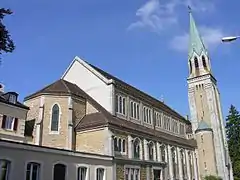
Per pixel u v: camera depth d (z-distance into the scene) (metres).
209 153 70.75
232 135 88.00
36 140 39.88
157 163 49.22
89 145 40.72
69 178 31.11
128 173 41.16
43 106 42.19
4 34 19.16
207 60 84.00
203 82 81.06
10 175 25.48
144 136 48.53
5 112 36.66
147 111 60.72
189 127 82.25
